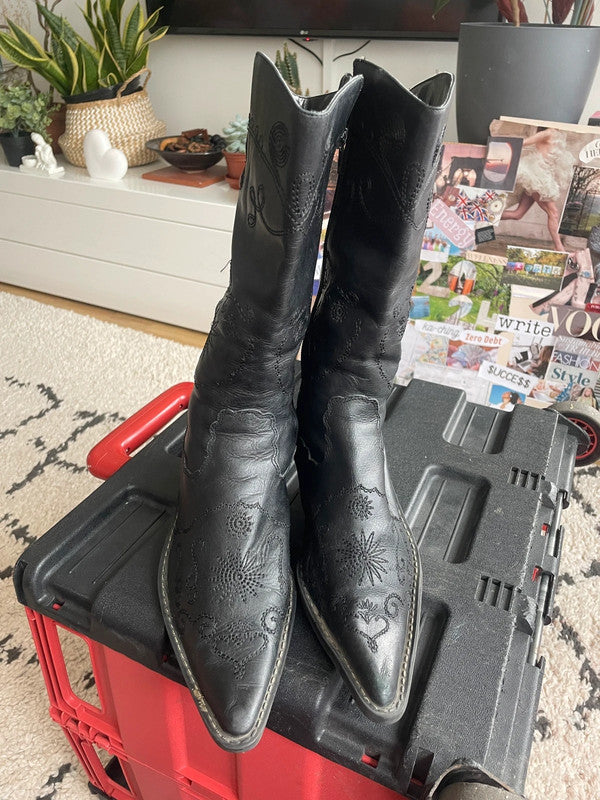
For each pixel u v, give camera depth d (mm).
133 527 670
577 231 1218
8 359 1583
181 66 1875
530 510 703
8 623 920
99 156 1700
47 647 640
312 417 631
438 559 646
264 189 455
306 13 1572
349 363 591
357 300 562
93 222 1738
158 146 1745
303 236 466
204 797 660
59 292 1954
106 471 796
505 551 652
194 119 1954
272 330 523
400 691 490
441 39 1460
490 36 1139
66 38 1761
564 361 1333
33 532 1070
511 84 1173
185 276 1683
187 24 1740
